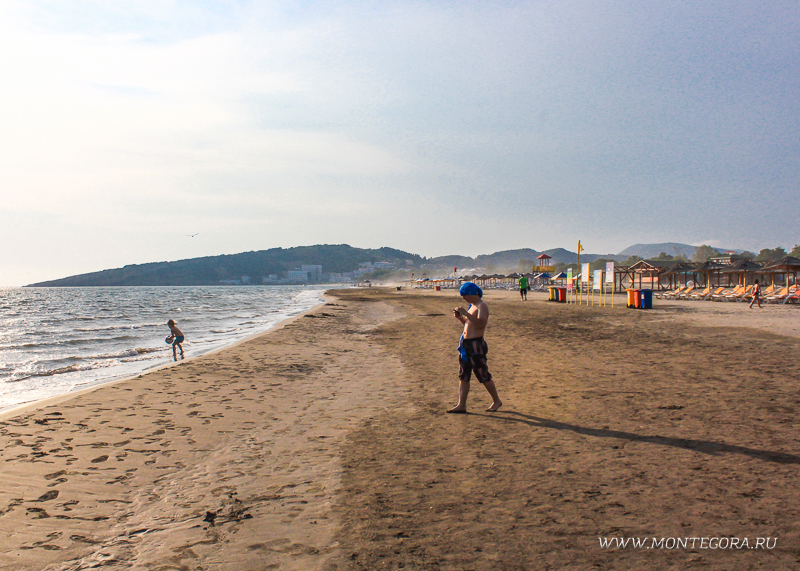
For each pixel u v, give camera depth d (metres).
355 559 2.74
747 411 5.73
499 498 3.55
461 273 145.75
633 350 11.16
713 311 23.67
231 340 18.09
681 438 4.82
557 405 6.38
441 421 5.82
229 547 2.93
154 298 91.56
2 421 6.06
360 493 3.73
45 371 12.19
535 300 41.38
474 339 6.17
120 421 6.06
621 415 5.76
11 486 3.96
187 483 4.03
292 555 2.81
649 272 66.88
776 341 11.82
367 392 7.69
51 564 2.76
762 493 3.48
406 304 41.47
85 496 3.77
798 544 2.79
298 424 5.89
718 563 2.61
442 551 2.81
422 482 3.91
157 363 13.15
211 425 5.87
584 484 3.76
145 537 3.09
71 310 50.50
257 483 4.00
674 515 3.19
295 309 42.56
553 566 2.61
